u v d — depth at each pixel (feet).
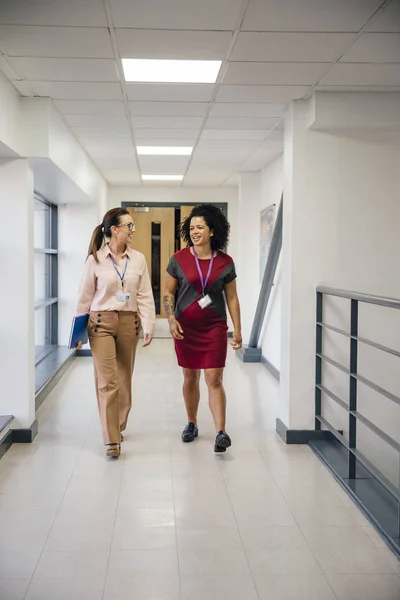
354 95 13.37
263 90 13.28
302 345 14.19
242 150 21.42
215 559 8.41
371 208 14.14
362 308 14.23
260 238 26.76
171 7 8.94
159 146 20.61
